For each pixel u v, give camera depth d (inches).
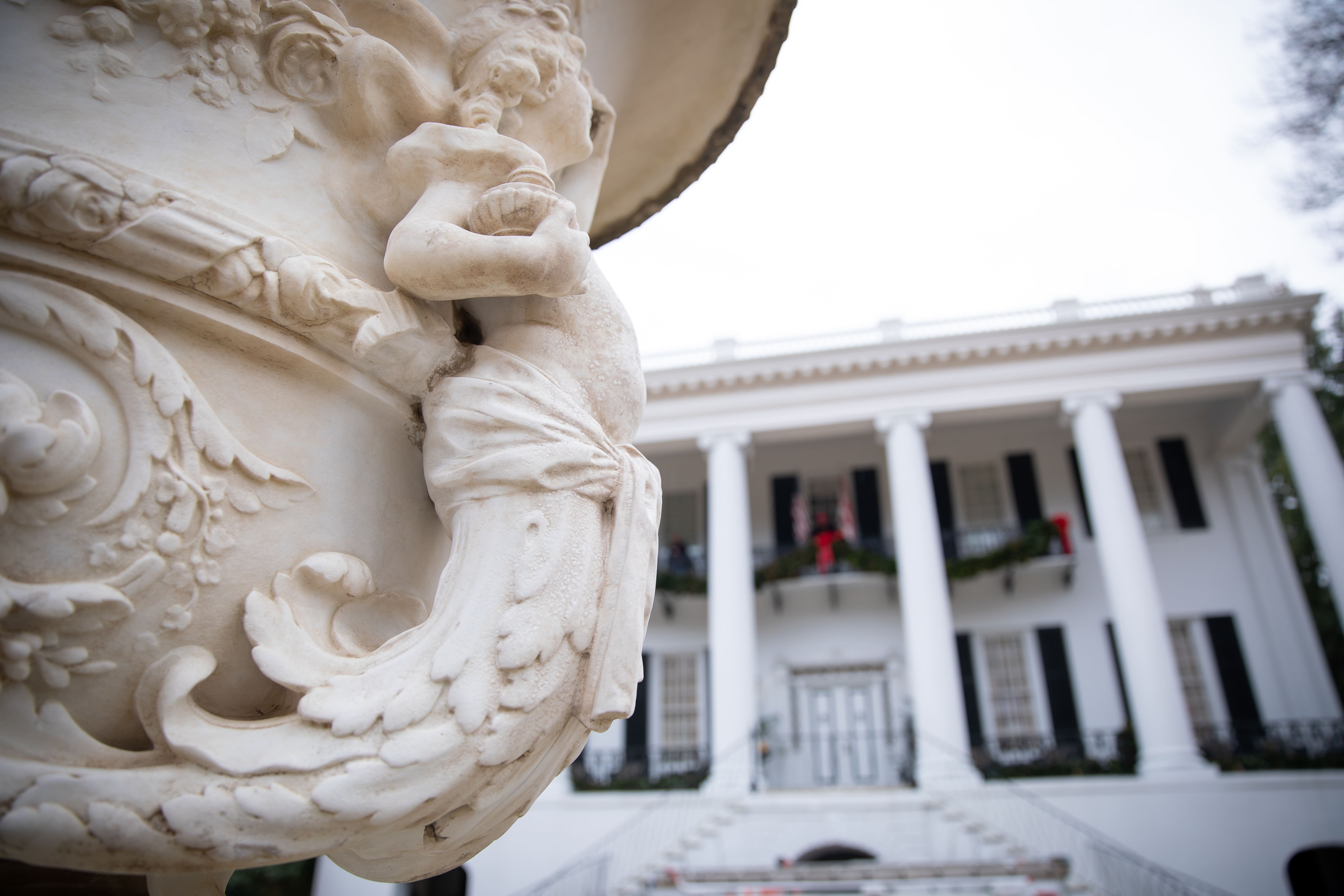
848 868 532.7
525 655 48.4
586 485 54.7
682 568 896.3
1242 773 639.8
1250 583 828.6
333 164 61.4
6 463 41.3
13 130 47.3
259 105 58.2
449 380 57.9
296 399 55.5
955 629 861.8
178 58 55.2
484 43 66.7
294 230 56.9
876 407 818.8
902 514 765.9
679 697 886.4
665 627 909.8
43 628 42.7
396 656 48.3
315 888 625.9
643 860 637.3
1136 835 614.9
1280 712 775.7
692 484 967.6
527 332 61.6
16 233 45.9
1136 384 776.9
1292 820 601.3
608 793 727.7
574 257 55.8
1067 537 823.1
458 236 54.4
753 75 96.4
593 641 52.3
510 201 55.8
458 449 55.0
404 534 61.2
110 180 46.8
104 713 45.1
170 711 43.7
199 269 48.8
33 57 50.3
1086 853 589.0
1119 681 803.4
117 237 46.7
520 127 67.7
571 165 81.0
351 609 54.7
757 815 641.6
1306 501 721.0
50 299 45.2
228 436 49.4
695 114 102.0
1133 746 692.7
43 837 38.7
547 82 67.4
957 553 871.1
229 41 57.2
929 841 606.5
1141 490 896.3
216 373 52.0
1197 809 613.3
